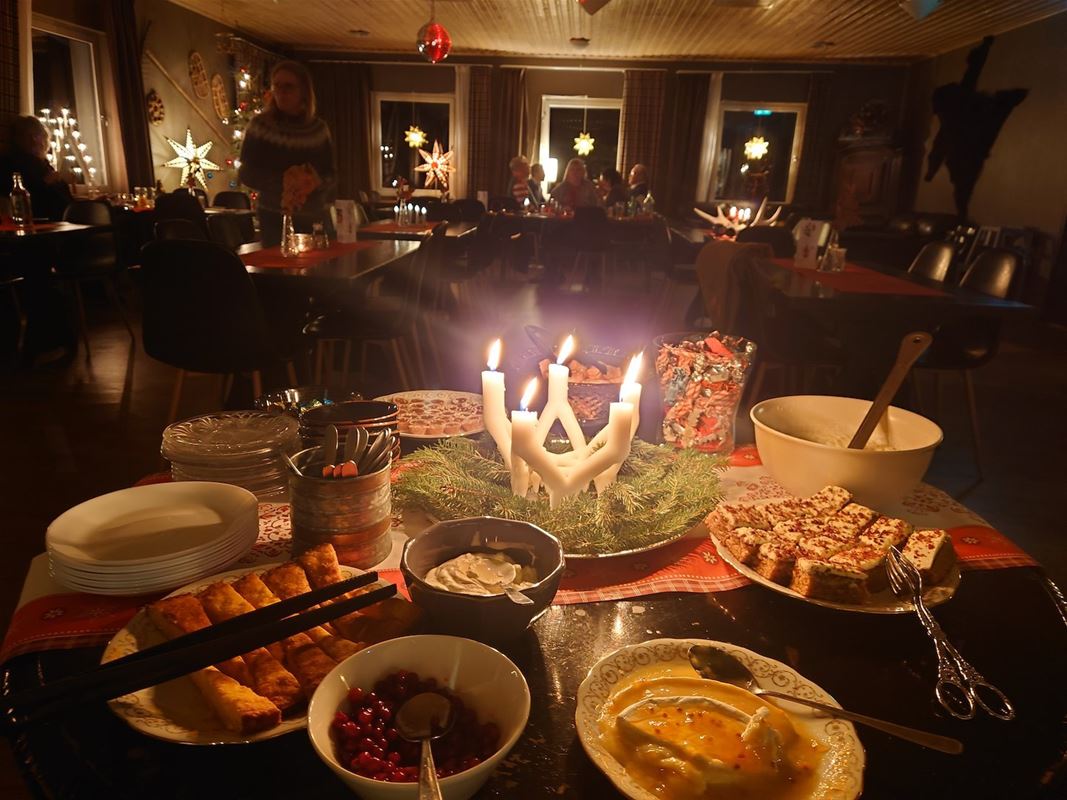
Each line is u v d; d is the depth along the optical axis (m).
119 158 6.85
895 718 0.63
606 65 9.86
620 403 0.84
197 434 1.09
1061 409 4.04
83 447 3.06
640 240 7.27
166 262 2.37
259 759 0.58
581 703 0.59
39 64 6.05
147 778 0.56
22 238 3.62
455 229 5.30
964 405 4.07
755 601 0.82
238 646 0.60
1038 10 6.61
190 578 0.77
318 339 3.16
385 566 0.86
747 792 0.52
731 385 1.18
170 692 0.61
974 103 7.93
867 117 9.54
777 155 10.09
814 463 0.98
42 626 0.73
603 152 10.37
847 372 3.05
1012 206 7.29
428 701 0.56
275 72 3.56
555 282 7.31
